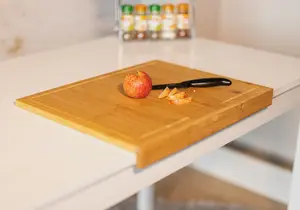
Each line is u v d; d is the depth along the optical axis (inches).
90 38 70.4
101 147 34.8
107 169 32.3
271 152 82.2
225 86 46.1
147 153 34.1
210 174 86.9
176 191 81.4
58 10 65.3
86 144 35.2
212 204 78.1
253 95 44.1
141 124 37.1
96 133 35.8
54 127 37.8
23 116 39.8
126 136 35.1
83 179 31.0
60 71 51.3
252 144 84.0
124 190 34.0
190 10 64.9
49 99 41.7
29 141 35.5
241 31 82.4
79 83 45.6
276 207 78.1
